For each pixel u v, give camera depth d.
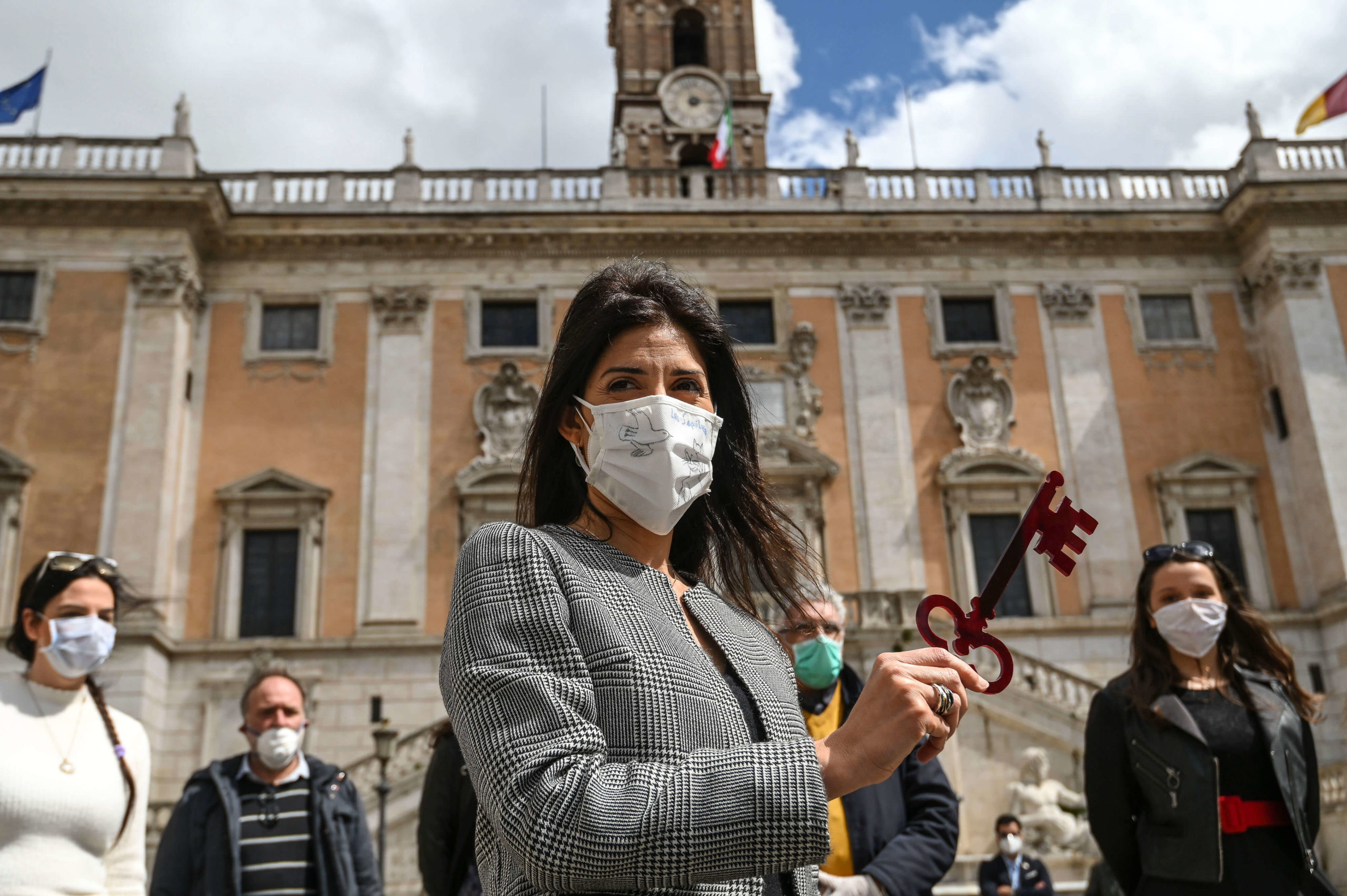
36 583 4.36
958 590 25.27
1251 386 27.33
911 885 4.34
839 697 5.11
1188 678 4.50
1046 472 26.28
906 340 27.28
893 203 28.50
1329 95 27.19
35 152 26.31
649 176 28.72
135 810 4.40
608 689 1.77
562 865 1.49
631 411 2.15
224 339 26.36
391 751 17.77
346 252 27.19
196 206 25.64
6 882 3.84
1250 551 25.81
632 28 40.28
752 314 27.48
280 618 24.53
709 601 2.22
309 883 5.34
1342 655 24.33
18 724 4.12
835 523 25.72
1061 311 27.62
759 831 1.48
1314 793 4.22
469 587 1.85
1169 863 4.12
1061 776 19.86
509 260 27.48
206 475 25.28
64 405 24.53
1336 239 27.20
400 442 25.83
